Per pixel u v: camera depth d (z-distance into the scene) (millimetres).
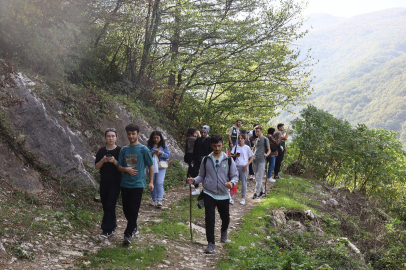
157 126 13578
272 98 17219
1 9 7801
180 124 16922
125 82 13891
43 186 6199
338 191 13445
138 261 4418
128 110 12008
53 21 9281
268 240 6441
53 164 6812
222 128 17953
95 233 5402
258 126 9430
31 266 3742
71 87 9648
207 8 15492
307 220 8234
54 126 7234
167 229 6074
